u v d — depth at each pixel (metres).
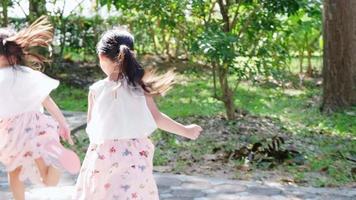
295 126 8.91
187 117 9.39
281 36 9.27
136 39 14.13
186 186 5.84
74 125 8.47
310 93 11.44
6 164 4.72
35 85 4.69
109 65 4.07
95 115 4.05
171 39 14.45
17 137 4.63
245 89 11.55
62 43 12.30
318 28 12.23
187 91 11.52
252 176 6.28
